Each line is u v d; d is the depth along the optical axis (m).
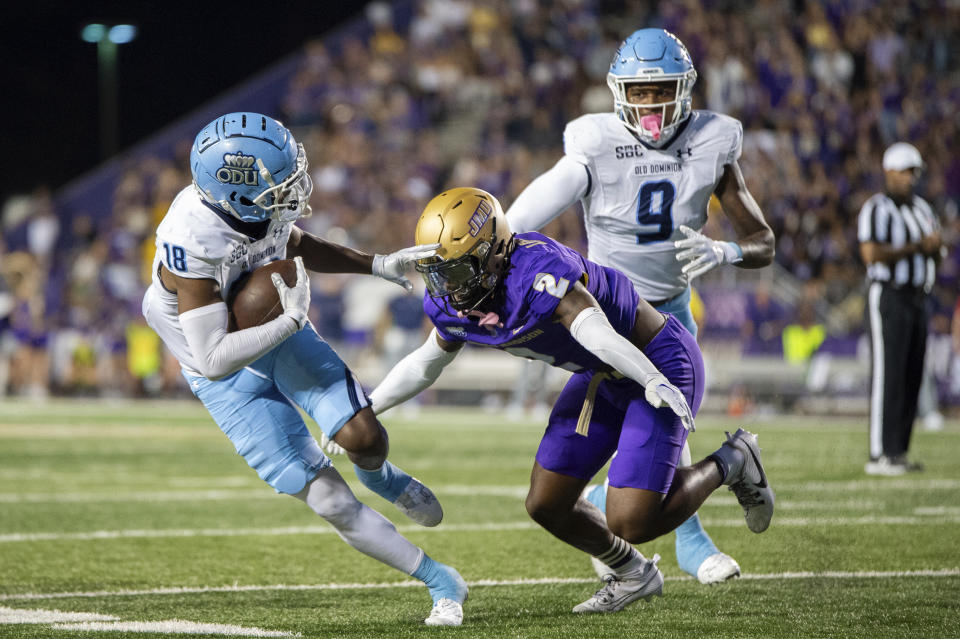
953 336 42.97
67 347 52.16
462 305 11.49
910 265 24.00
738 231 13.80
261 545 17.03
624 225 13.88
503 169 55.62
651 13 64.50
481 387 47.88
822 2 62.81
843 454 28.30
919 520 18.42
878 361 24.42
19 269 53.41
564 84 60.97
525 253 11.32
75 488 23.61
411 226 54.16
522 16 65.25
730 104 56.84
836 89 59.84
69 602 13.12
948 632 11.34
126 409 45.84
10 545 16.97
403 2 66.88
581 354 11.70
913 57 62.16
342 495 12.04
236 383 12.02
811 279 50.72
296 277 11.76
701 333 45.69
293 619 12.17
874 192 55.47
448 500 21.47
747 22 62.56
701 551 13.59
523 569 15.11
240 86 86.44
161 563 15.64
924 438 32.06
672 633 11.36
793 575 14.38
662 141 13.69
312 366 11.93
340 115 61.75
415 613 12.50
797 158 56.41
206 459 28.88
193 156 11.51
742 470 12.89
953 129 59.19
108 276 53.62
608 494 12.14
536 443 32.00
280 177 11.59
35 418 41.12
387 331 44.47
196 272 11.54
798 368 44.31
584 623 11.89
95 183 62.41
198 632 11.47
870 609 12.40
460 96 62.94
